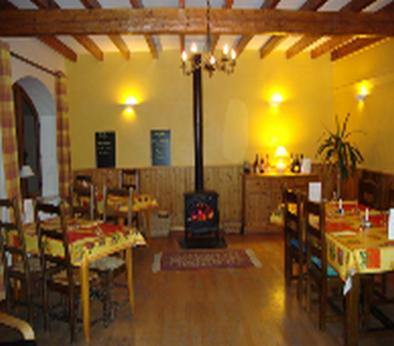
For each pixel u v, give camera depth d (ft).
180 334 9.45
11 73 14.07
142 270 14.12
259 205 19.20
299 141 21.04
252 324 9.89
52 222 11.65
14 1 12.81
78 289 9.46
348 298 8.45
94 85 20.49
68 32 12.67
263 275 13.42
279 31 13.16
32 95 18.04
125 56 19.35
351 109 19.40
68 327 9.97
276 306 10.94
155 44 18.62
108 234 10.08
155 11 12.80
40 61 17.08
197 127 17.76
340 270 8.51
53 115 19.15
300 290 11.21
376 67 17.03
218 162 20.97
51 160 19.31
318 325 9.78
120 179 19.22
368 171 17.78
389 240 8.76
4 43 12.81
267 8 13.14
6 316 6.81
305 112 20.99
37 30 12.60
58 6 13.53
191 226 17.52
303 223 10.80
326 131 21.03
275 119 20.92
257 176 19.02
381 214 11.41
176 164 20.85
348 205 12.78
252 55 20.61
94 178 20.66
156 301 11.39
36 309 10.99
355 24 13.32
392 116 15.99
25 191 17.78
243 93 20.72
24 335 6.51
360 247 8.21
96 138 20.70
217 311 10.68
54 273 9.99
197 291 12.11
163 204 20.83
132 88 20.52
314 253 9.71
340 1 13.75
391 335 8.77
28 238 10.17
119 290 12.23
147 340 9.19
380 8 14.10
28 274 9.76
